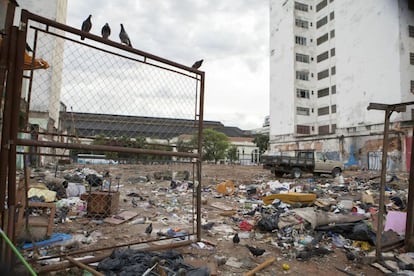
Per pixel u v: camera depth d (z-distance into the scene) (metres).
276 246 4.80
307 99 39.78
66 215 6.17
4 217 2.82
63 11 28.41
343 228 5.23
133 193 9.75
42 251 3.89
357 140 30.39
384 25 29.20
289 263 4.15
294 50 39.66
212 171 22.56
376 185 13.70
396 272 3.84
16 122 2.90
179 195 10.22
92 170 16.14
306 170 18.14
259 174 21.03
